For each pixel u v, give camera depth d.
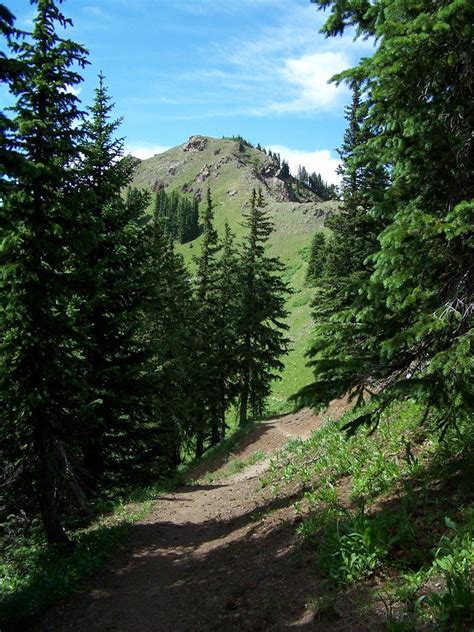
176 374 22.30
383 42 5.67
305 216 140.12
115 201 16.45
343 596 5.49
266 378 36.56
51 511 11.28
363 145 6.62
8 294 10.29
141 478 16.72
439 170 5.87
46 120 10.88
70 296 11.66
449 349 5.12
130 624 7.29
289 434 22.70
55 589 8.74
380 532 6.01
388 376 6.22
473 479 6.60
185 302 32.19
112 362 15.96
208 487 19.84
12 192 9.27
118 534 11.98
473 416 5.93
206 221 36.50
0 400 10.34
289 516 9.69
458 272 5.74
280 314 35.25
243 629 5.88
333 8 6.79
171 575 9.23
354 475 9.41
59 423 11.30
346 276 19.53
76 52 11.09
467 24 5.23
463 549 5.01
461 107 5.63
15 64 7.52
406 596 4.85
